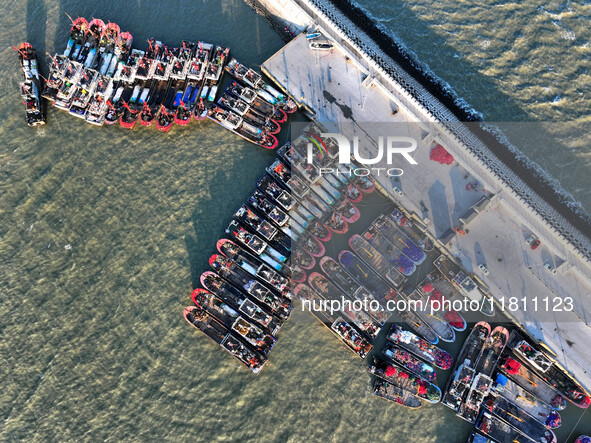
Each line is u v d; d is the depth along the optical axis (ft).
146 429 176.24
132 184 204.03
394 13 226.58
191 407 178.40
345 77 214.07
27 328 187.01
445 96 213.66
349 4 226.79
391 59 217.77
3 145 209.36
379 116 208.95
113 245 196.44
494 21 226.79
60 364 183.01
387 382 182.09
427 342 186.19
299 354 185.16
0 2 225.35
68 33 224.12
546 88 217.56
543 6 228.22
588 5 226.17
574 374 179.73
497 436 175.73
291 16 223.10
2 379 181.57
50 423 177.27
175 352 184.34
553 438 175.11
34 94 211.00
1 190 203.62
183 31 226.58
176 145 208.54
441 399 180.45
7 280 192.54
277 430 177.17
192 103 211.41
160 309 188.96
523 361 184.55
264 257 194.18
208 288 190.80
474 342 185.57
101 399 179.32
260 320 186.50
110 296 190.49
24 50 218.38
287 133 209.97
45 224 199.41
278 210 197.88
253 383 181.47
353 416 179.73
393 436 178.29
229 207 201.57
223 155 207.62
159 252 195.62
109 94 210.79
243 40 225.97
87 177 205.05
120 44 217.36
